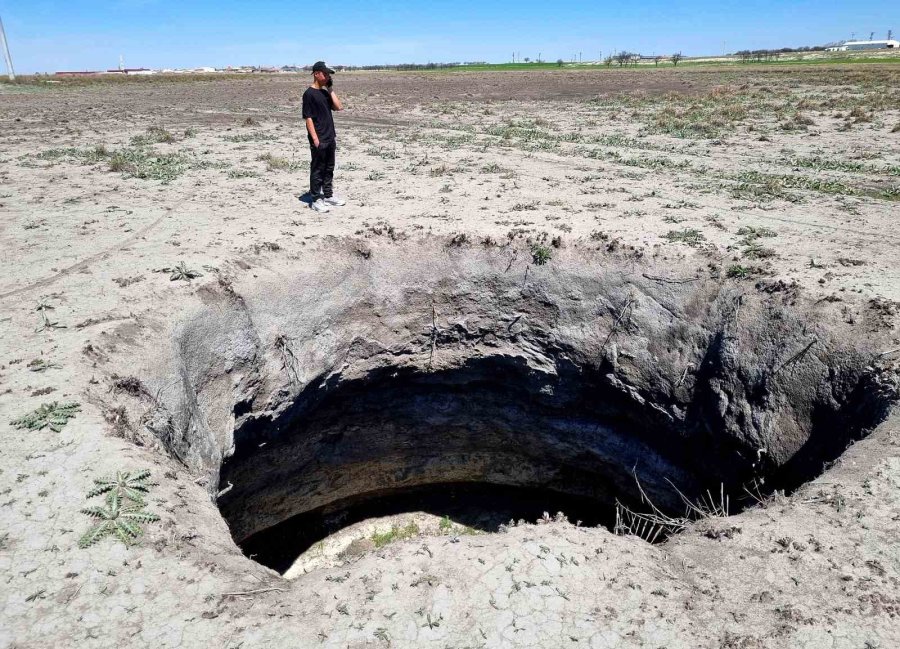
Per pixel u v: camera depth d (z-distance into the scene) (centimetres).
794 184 1229
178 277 749
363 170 1419
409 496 1188
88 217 1020
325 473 1045
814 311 693
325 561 1067
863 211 1034
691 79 4812
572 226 955
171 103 3444
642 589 366
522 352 953
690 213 1030
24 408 493
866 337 639
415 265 926
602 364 898
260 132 2091
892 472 457
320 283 866
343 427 1004
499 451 1127
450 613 348
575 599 357
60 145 1780
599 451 1000
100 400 523
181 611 343
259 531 1054
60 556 365
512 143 1803
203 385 711
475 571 376
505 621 343
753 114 2330
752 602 359
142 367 607
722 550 405
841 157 1494
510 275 919
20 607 336
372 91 4475
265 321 801
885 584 366
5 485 414
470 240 930
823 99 2728
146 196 1166
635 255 865
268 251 860
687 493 876
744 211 1042
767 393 711
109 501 403
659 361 845
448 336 958
